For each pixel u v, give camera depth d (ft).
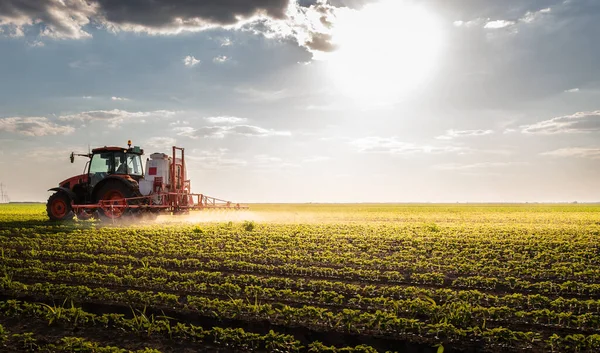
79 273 41.39
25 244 60.34
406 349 26.66
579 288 38.73
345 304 34.58
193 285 38.58
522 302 34.37
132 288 38.75
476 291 35.45
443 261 51.98
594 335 26.08
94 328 29.43
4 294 36.14
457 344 27.14
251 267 46.68
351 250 59.16
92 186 87.86
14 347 26.27
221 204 106.32
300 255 54.19
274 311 31.45
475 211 223.51
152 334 28.55
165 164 89.25
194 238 66.95
